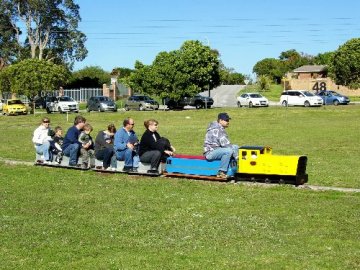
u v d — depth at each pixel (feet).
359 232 32.99
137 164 55.06
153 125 54.24
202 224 35.37
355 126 118.42
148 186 49.03
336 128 114.21
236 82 400.88
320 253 29.04
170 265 27.35
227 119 51.26
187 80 189.06
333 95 190.90
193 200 42.93
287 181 48.37
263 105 192.95
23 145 91.30
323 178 52.90
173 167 53.16
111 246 30.86
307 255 28.71
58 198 44.52
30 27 254.27
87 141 59.21
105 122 146.92
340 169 59.47
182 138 97.81
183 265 27.35
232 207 40.22
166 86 189.57
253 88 325.21
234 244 31.01
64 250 30.14
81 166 59.47
